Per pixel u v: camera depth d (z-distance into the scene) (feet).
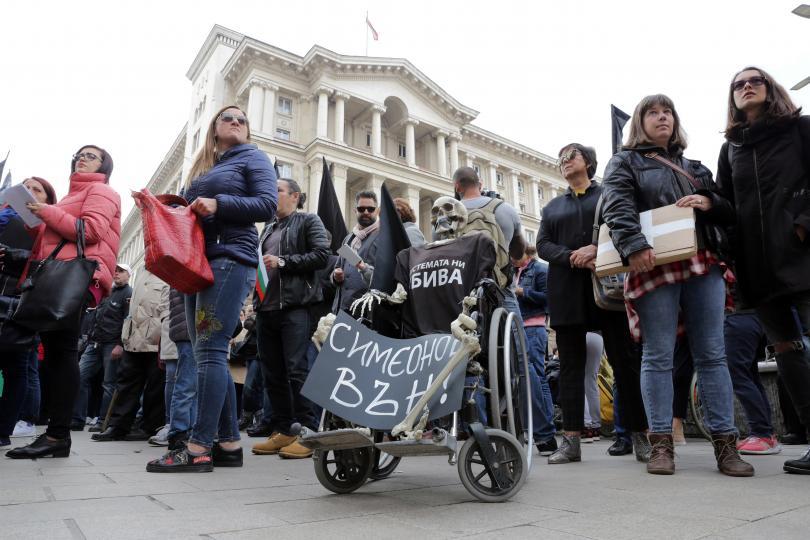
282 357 13.67
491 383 7.52
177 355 14.88
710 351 9.32
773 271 8.91
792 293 8.70
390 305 9.19
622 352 11.84
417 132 120.98
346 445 6.73
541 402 13.65
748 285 9.43
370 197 16.56
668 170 9.86
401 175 107.24
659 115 10.14
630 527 5.35
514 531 5.21
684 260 9.32
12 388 13.19
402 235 9.89
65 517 5.66
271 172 10.84
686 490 7.41
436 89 116.78
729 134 9.83
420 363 7.40
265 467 10.47
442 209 10.10
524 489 7.73
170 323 13.71
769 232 9.04
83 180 12.09
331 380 7.48
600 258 9.81
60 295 10.45
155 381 18.61
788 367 9.31
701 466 10.01
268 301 13.32
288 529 5.27
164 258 8.69
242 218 9.95
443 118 121.29
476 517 5.87
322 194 18.67
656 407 9.34
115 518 5.63
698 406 15.44
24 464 10.21
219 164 10.76
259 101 99.14
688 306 9.59
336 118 102.83
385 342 7.96
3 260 12.29
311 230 14.03
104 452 13.20
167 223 8.99
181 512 5.98
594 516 5.87
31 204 10.56
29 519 5.57
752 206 9.34
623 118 14.14
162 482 8.21
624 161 10.05
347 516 5.89
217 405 9.70
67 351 11.64
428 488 7.92
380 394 7.25
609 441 18.24
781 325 9.33
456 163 121.19
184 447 9.61
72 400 11.71
